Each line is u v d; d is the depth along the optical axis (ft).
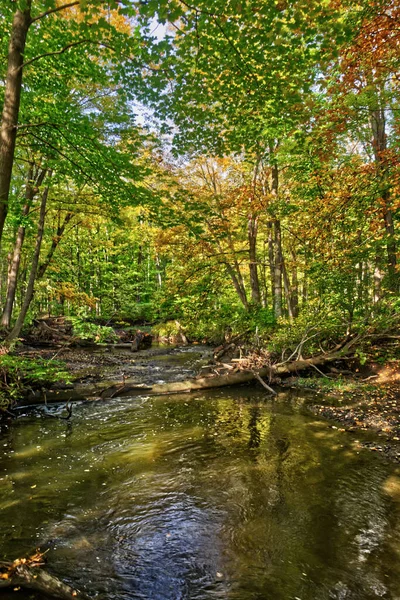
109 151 21.84
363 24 19.94
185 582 11.13
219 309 52.03
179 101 20.97
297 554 12.39
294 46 16.69
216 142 24.44
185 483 17.47
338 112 23.63
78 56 25.21
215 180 57.52
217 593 10.71
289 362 40.78
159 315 48.80
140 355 62.54
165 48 17.62
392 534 13.38
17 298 89.10
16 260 47.16
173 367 49.98
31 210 49.90
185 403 31.94
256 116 22.98
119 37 17.99
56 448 21.70
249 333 48.85
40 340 57.82
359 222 33.09
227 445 22.16
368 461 19.65
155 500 15.93
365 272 45.93
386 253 41.86
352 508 15.15
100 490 16.76
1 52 24.27
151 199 23.91
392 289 40.19
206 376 38.42
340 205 29.45
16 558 11.92
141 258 111.04
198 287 44.86
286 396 34.12
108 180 23.98
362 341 39.24
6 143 16.44
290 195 44.75
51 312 78.69
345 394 33.47
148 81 20.13
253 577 11.37
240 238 59.67
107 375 42.45
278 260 52.75
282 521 14.33
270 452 21.06
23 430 24.86
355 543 12.92
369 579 11.18
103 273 92.27
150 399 33.42
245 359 40.93
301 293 75.92
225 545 12.91
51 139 24.75
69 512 14.90
